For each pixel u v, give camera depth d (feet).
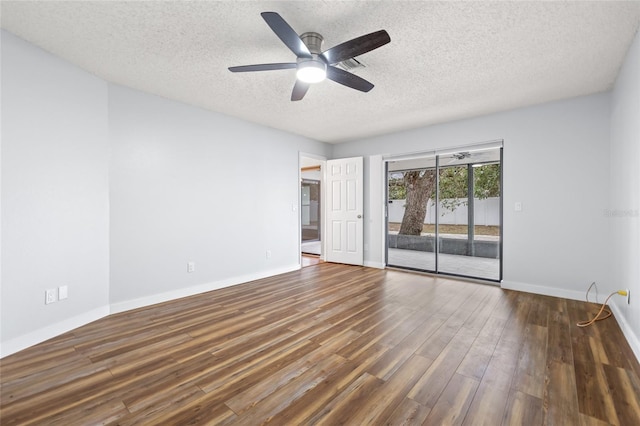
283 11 6.14
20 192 7.17
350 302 10.59
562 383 5.65
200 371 6.15
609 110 10.21
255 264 14.23
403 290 12.10
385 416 4.80
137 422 4.69
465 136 13.46
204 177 12.18
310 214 28.63
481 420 4.70
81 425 4.62
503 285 12.39
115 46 7.53
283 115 13.01
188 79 9.43
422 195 20.43
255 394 5.39
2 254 6.81
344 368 6.24
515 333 7.90
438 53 7.80
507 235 12.31
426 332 8.00
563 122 11.07
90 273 8.89
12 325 6.97
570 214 10.96
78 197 8.55
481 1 5.83
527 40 7.20
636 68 6.86
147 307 10.20
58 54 7.90
